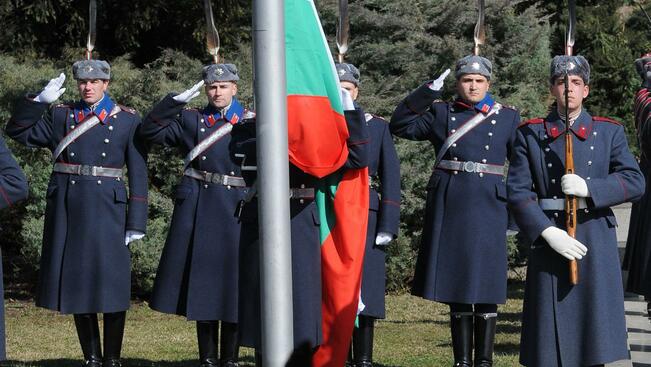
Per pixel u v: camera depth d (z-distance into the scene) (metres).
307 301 9.31
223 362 12.95
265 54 6.62
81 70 12.98
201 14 24.72
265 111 6.63
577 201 9.82
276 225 6.67
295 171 9.48
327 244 9.51
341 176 9.48
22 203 22.30
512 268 24.34
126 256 13.06
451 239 12.39
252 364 14.23
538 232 9.71
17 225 22.86
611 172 10.04
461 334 12.33
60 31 24.98
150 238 21.50
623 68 32.88
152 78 22.28
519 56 24.64
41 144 13.20
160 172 22.23
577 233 9.83
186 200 12.90
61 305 12.82
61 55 24.59
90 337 13.01
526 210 9.84
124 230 13.08
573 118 10.07
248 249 9.52
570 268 9.61
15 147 21.73
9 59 22.80
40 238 21.38
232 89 12.95
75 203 12.94
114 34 24.80
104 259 12.88
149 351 15.85
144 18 24.23
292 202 9.49
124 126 13.09
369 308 12.42
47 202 13.18
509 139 12.54
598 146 9.98
